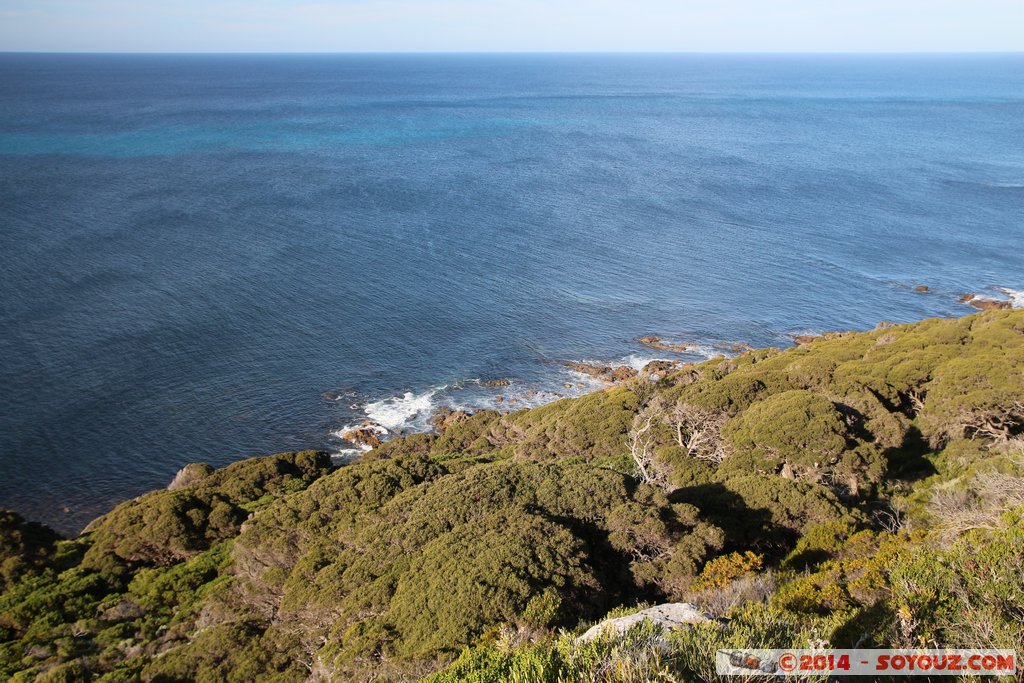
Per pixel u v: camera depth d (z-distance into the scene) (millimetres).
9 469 43094
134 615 25359
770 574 18547
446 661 16359
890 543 19078
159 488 42875
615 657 10680
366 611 20641
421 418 51406
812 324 66688
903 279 77750
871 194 114812
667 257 83938
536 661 11094
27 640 23828
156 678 20422
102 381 52250
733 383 38344
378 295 70625
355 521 26031
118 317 61812
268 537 26438
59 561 30422
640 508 23125
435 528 23344
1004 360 35719
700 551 21109
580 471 26328
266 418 50250
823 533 21969
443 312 67625
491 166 136375
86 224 86000
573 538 21328
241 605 24203
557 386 55906
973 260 83750
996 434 32031
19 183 103625
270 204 101125
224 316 63781
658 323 66750
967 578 12375
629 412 39906
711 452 33938
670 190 116875
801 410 31359
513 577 19031
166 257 76750
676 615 13500
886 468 29328
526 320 66750
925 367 38156
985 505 20500
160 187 107250
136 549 29922
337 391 54125
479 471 27297
